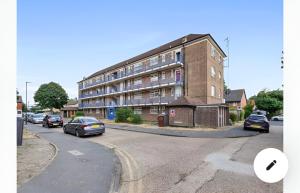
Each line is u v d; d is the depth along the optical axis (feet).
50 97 216.13
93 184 17.22
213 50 99.81
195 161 25.27
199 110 73.77
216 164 23.75
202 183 17.78
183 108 75.00
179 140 43.39
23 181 17.62
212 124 71.00
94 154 29.37
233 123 92.32
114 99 158.20
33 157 26.66
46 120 83.92
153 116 117.80
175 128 69.05
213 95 97.91
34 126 90.99
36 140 42.93
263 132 58.95
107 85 166.61
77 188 16.30
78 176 19.15
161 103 109.50
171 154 29.60
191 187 16.94
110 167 22.39
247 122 61.52
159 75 114.93
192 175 19.95
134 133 57.77
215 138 46.34
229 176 19.47
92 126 51.11
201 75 92.12
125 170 21.94
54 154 28.71
